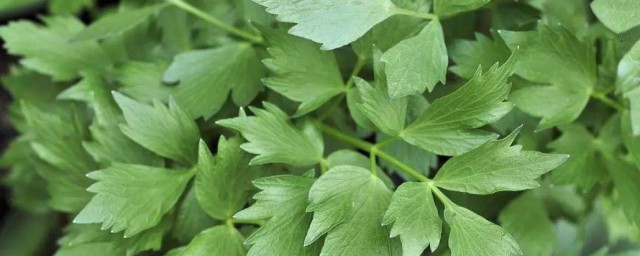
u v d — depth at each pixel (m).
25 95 0.76
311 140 0.63
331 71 0.63
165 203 0.63
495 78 0.59
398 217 0.58
